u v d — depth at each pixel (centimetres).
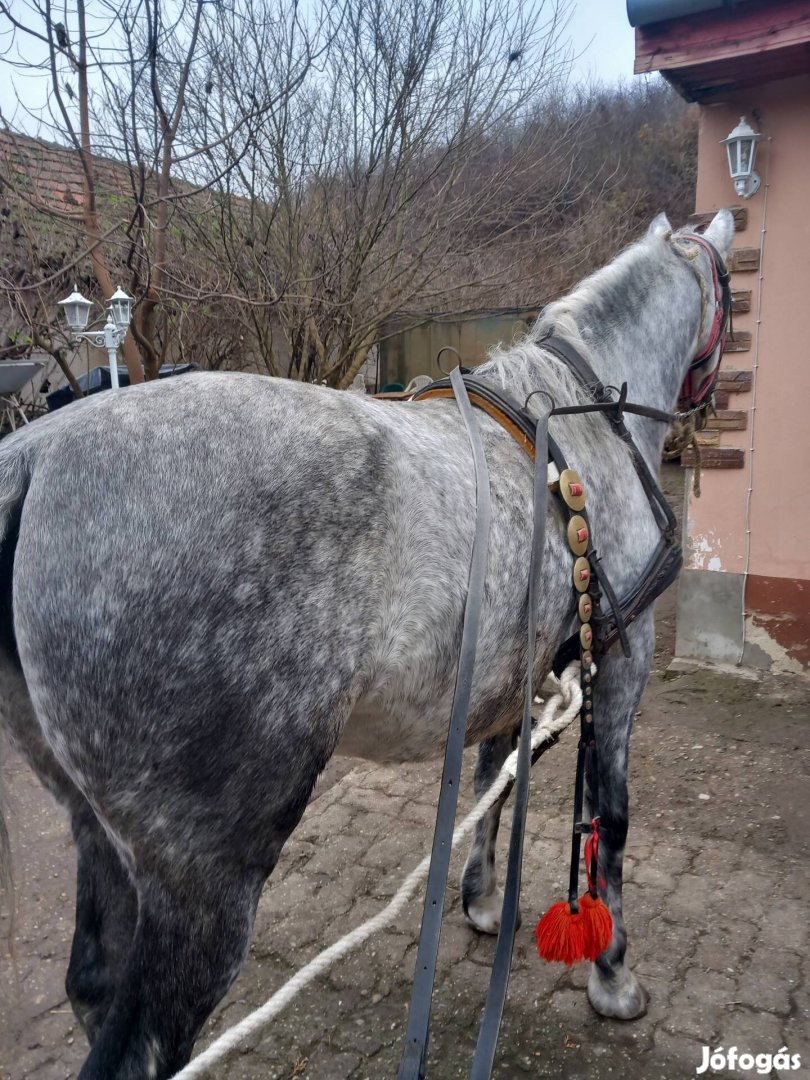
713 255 247
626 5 354
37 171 516
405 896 145
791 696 390
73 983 149
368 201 569
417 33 530
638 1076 188
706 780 320
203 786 122
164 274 486
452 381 176
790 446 401
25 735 142
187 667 121
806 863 266
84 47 383
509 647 156
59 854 276
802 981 214
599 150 1039
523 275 645
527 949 230
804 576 405
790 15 331
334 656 129
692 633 434
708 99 395
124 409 130
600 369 212
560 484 164
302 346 591
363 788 320
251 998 215
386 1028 205
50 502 123
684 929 235
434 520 141
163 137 427
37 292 493
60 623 121
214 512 124
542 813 296
